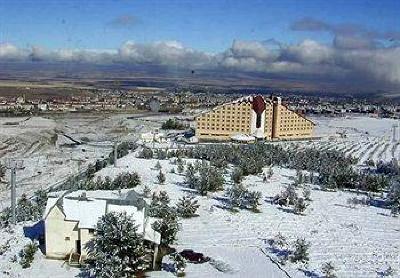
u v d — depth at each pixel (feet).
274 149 566.77
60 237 205.26
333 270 210.79
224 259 215.72
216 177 352.28
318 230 267.39
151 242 201.98
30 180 441.68
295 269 209.26
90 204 209.26
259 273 202.90
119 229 185.98
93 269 186.09
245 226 266.77
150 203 255.50
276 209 305.73
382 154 652.48
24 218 266.36
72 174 467.52
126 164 456.45
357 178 388.57
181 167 418.92
